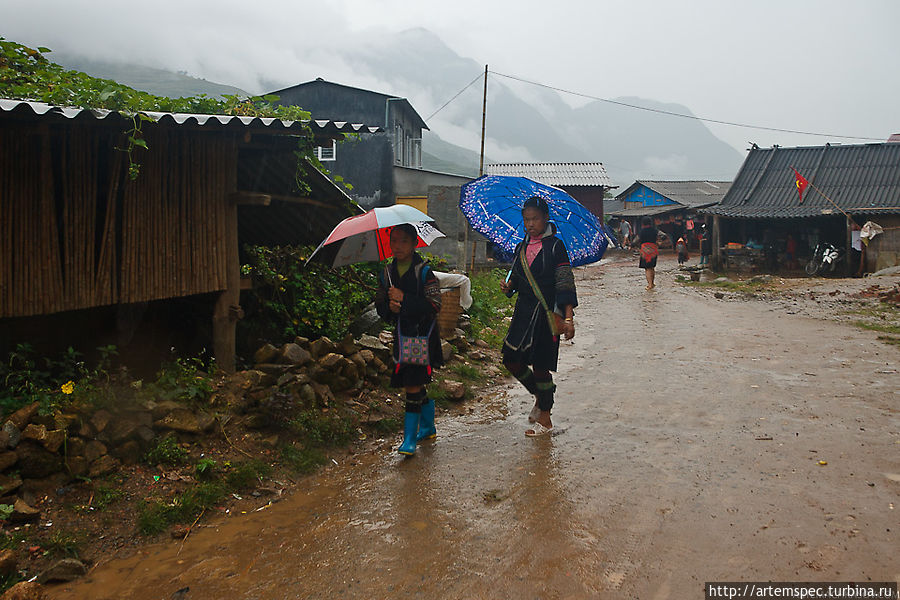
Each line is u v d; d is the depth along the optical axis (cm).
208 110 663
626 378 741
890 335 958
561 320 535
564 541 358
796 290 1686
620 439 527
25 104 399
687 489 423
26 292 450
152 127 488
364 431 541
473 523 382
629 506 401
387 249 568
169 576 329
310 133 534
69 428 411
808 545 345
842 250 2436
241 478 430
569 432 549
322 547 356
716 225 2617
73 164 471
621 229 4597
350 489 436
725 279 2086
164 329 654
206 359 640
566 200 555
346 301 828
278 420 499
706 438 521
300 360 574
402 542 361
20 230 445
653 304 1503
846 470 444
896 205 2402
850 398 622
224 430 479
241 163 655
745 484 427
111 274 496
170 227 531
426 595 309
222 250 567
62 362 531
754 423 555
